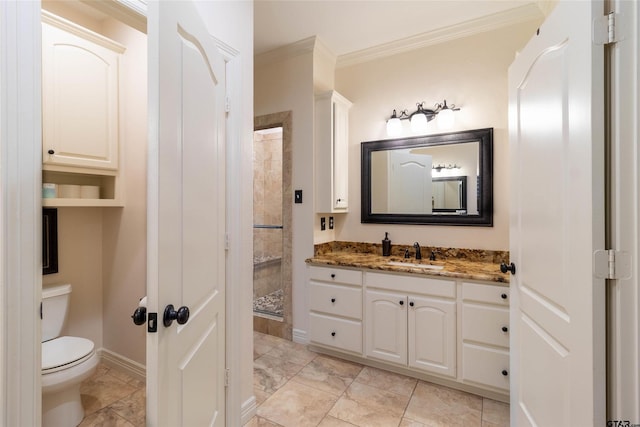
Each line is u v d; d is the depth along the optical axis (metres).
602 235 0.87
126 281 2.23
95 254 2.36
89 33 2.01
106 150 2.12
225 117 1.58
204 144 1.20
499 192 2.36
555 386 1.12
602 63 0.87
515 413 1.53
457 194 2.50
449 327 2.03
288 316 2.85
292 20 2.39
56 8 2.14
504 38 2.34
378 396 1.98
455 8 2.24
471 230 2.46
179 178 0.96
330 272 2.50
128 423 1.78
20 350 0.88
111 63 2.15
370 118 2.89
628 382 0.85
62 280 2.18
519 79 1.46
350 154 2.98
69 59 1.92
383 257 2.66
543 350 1.21
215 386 1.36
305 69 2.73
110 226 2.33
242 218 1.67
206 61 1.22
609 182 0.87
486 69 2.40
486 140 2.38
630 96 0.84
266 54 2.88
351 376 2.22
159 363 0.83
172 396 0.92
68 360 1.68
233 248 1.61
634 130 0.84
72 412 1.74
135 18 1.27
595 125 0.88
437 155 2.58
